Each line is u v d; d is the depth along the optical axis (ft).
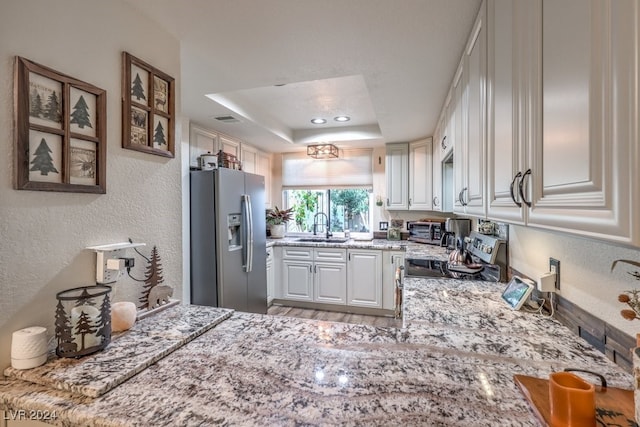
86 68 3.63
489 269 6.73
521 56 2.66
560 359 3.13
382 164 14.40
